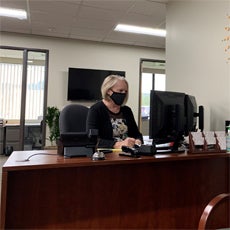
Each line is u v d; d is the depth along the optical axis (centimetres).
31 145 605
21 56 628
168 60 351
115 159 138
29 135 606
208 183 185
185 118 185
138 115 602
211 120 267
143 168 164
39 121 612
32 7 394
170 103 173
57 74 556
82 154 146
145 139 213
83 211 148
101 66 581
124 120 195
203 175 183
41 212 139
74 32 515
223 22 253
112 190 155
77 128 234
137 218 162
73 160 134
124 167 158
